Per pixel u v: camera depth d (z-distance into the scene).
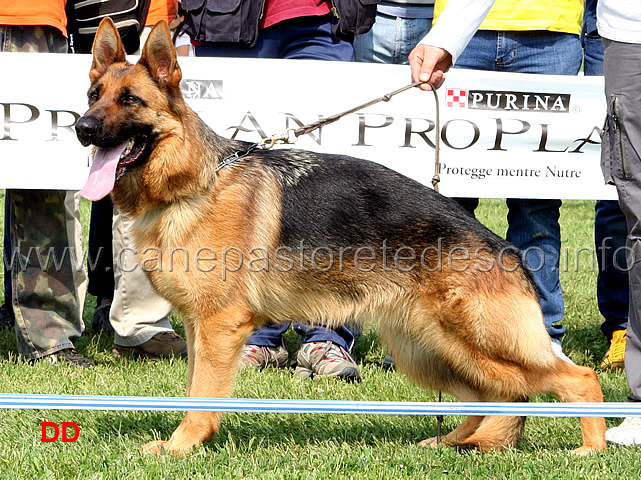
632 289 4.68
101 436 4.61
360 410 4.10
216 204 4.45
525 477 4.00
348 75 6.39
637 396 4.73
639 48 4.42
